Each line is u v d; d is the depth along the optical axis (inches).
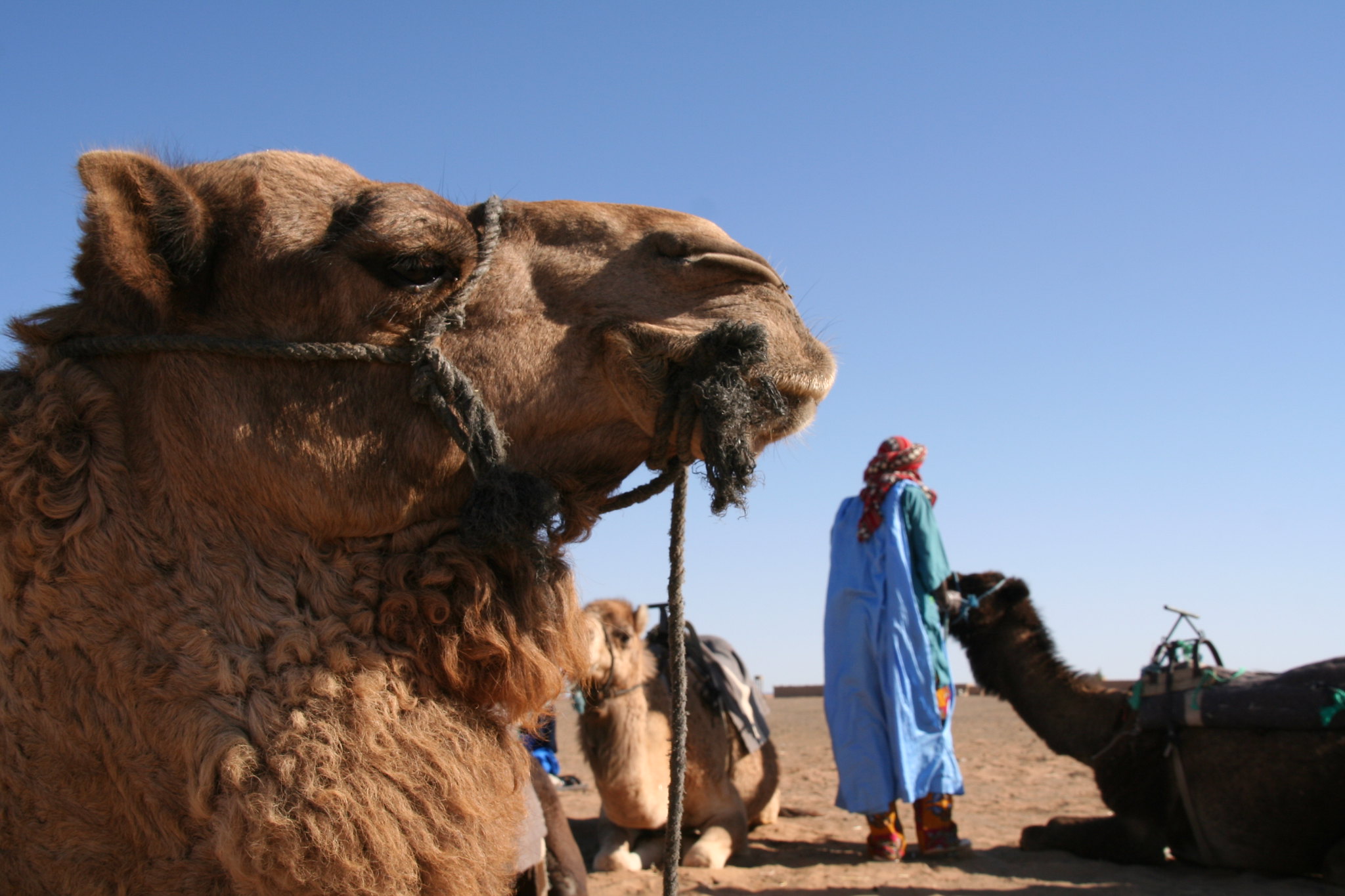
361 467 96.3
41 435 89.9
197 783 84.2
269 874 82.0
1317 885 258.4
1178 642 296.0
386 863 84.3
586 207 116.3
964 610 337.1
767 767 347.9
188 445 92.5
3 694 87.8
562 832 185.6
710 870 284.2
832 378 115.1
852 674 295.1
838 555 307.3
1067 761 527.8
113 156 92.5
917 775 288.5
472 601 96.6
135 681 86.4
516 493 99.2
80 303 99.8
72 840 87.0
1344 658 274.5
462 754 92.4
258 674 87.9
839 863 297.1
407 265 100.6
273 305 98.0
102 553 88.4
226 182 100.2
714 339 103.4
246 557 91.7
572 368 108.5
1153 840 288.7
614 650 285.6
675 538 115.0
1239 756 271.9
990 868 284.4
